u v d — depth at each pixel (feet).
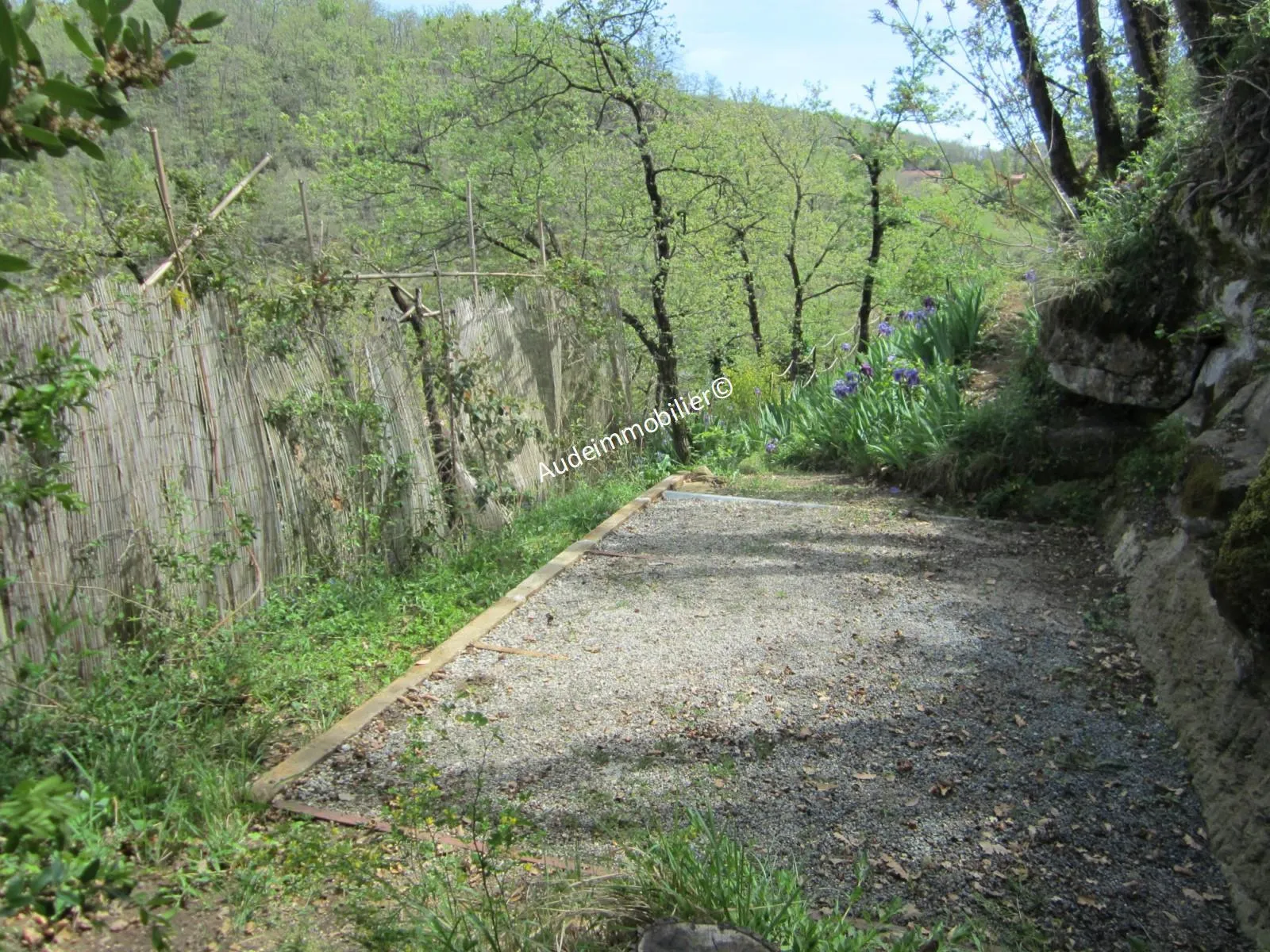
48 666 12.84
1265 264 19.20
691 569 21.48
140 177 20.52
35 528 13.42
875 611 18.74
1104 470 24.76
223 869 10.62
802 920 9.22
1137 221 24.04
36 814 4.75
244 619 16.76
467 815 11.86
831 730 14.14
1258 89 18.60
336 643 16.97
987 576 20.63
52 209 19.62
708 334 44.75
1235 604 12.33
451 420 23.02
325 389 19.35
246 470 17.48
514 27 36.24
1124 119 33.60
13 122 4.31
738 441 35.37
